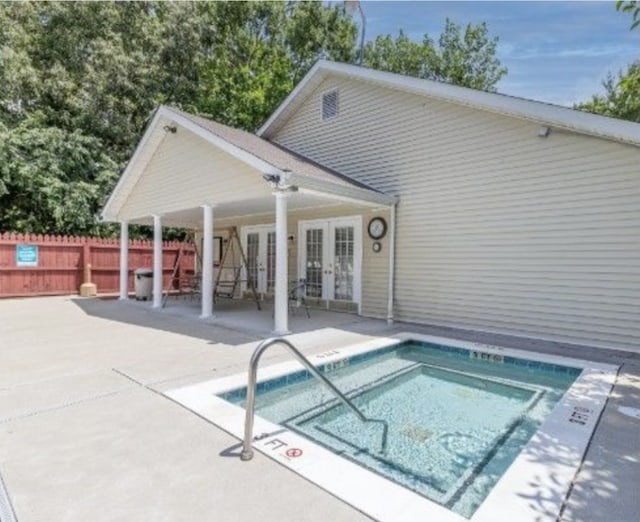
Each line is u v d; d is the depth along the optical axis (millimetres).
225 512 2184
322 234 10102
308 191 6824
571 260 6508
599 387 4262
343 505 2248
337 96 9930
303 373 4941
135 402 3732
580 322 6430
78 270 13156
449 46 23125
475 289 7574
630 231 5992
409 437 3725
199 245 14375
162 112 8898
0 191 13922
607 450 2863
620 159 6055
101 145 17438
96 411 3523
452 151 7879
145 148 9789
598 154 6234
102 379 4406
